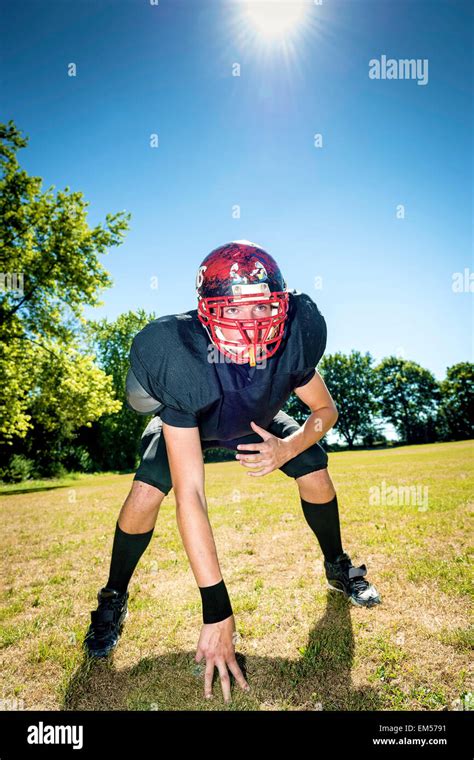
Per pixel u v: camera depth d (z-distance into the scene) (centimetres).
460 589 244
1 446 2459
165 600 258
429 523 388
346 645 196
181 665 192
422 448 2620
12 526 547
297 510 490
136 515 218
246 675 181
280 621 222
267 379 186
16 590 297
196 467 177
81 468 3048
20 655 208
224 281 176
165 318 193
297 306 208
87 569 337
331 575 250
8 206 1722
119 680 185
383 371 4991
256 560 315
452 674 174
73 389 1841
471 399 4731
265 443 185
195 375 177
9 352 1728
